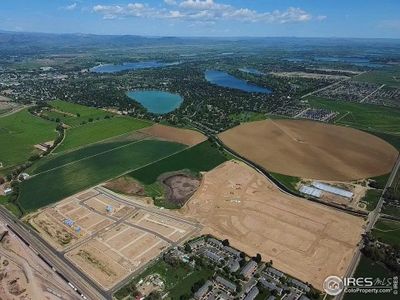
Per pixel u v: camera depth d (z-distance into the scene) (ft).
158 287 359.46
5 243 436.35
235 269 381.19
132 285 359.46
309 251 413.39
